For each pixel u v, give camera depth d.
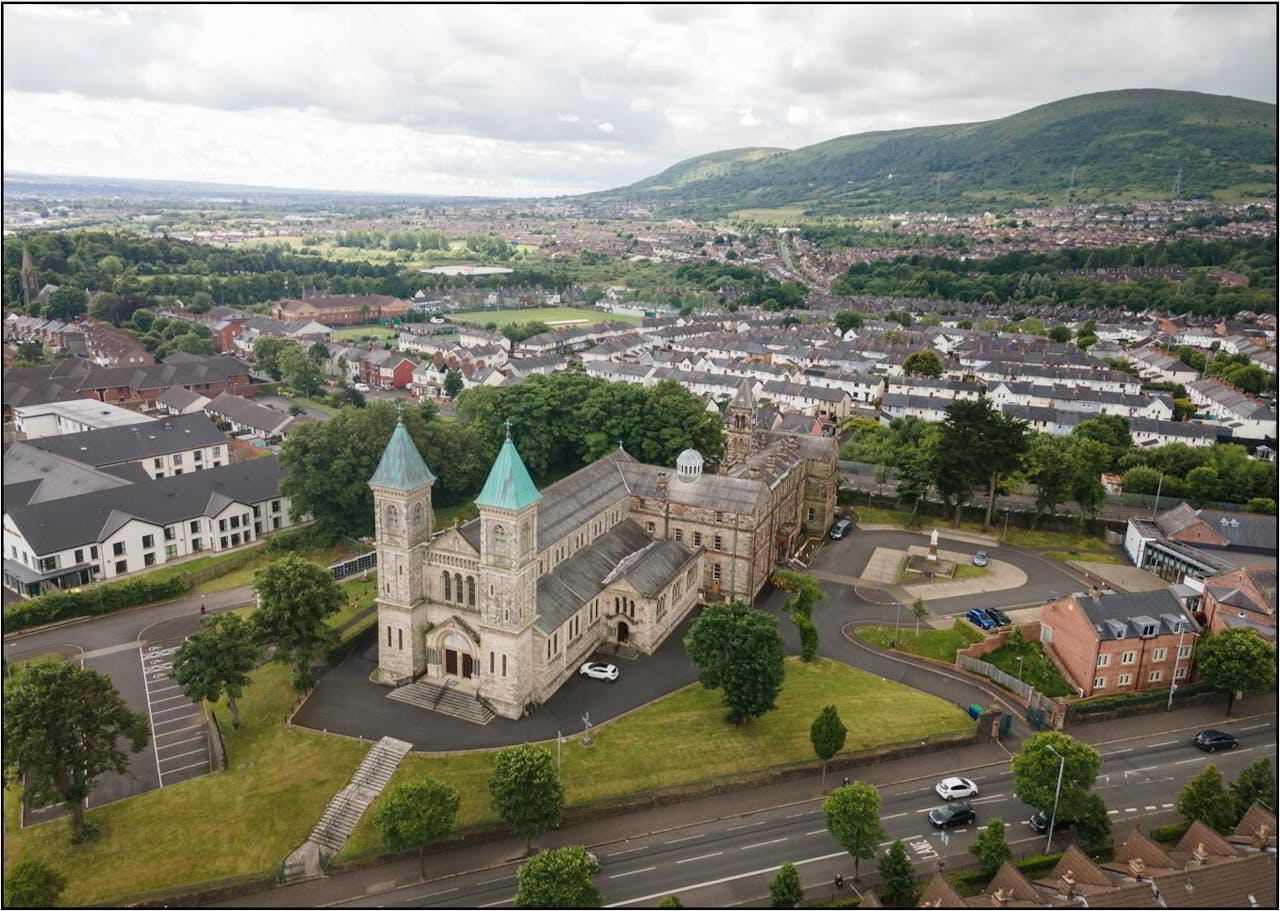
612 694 103.12
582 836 81.44
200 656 89.75
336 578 133.38
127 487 141.38
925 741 94.81
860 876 76.88
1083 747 80.38
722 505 126.12
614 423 164.25
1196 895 64.75
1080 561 147.12
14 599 125.31
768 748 93.12
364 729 94.25
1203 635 108.25
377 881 75.75
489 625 95.94
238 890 73.81
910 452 171.00
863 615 126.75
